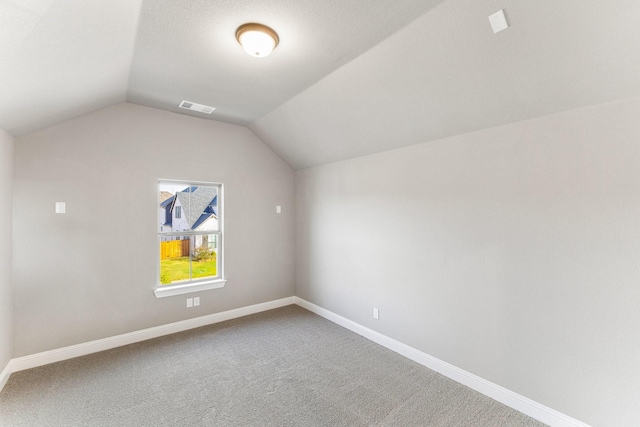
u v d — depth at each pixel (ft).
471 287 8.05
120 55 6.97
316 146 12.25
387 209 10.39
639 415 5.54
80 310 9.71
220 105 10.78
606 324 5.90
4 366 8.11
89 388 7.89
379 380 8.37
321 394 7.72
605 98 5.76
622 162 5.66
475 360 7.97
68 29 4.96
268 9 5.65
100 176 10.04
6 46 4.56
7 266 8.27
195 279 12.32
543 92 6.23
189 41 6.73
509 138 7.25
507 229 7.32
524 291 7.04
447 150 8.58
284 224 14.71
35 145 9.00
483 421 6.73
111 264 10.25
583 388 6.18
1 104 6.42
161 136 11.23
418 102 7.99
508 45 5.71
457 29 5.83
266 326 12.19
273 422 6.68
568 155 6.32
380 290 10.64
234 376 8.52
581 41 5.15
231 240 13.03
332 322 12.66
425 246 9.18
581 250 6.19
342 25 6.15
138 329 10.78
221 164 12.70
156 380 8.29
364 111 9.25
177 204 11.97
